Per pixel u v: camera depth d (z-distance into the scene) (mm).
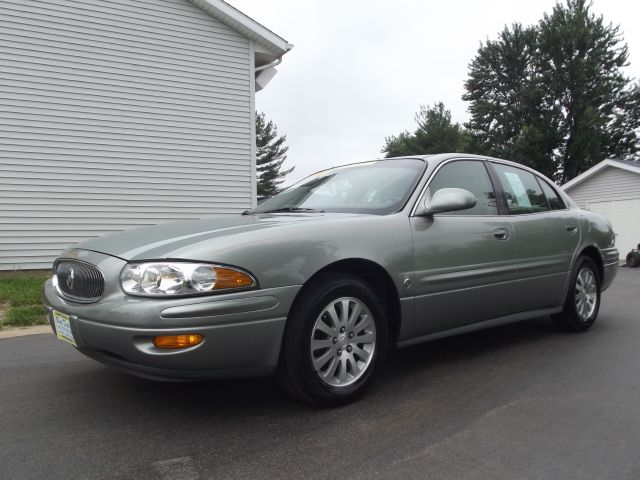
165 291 2477
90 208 9227
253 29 10453
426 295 3369
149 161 9750
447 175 3822
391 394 3203
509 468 2299
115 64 9375
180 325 2449
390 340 3357
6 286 6891
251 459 2367
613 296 7738
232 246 2629
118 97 9414
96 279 2705
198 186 10250
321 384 2867
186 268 2504
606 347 4352
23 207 8695
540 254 4266
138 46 9570
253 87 10781
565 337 4703
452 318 3604
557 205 4766
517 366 3797
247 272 2611
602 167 20656
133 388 3285
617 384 3424
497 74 41562
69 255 3020
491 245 3809
